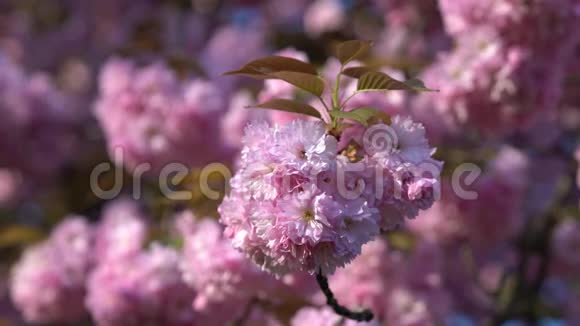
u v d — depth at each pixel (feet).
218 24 28.94
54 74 31.99
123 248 14.74
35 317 18.40
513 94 13.98
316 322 11.78
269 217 7.77
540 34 13.74
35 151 24.66
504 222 17.40
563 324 21.06
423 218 17.63
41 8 32.65
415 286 15.96
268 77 8.85
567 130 21.90
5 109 23.91
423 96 14.69
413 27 19.03
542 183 21.94
